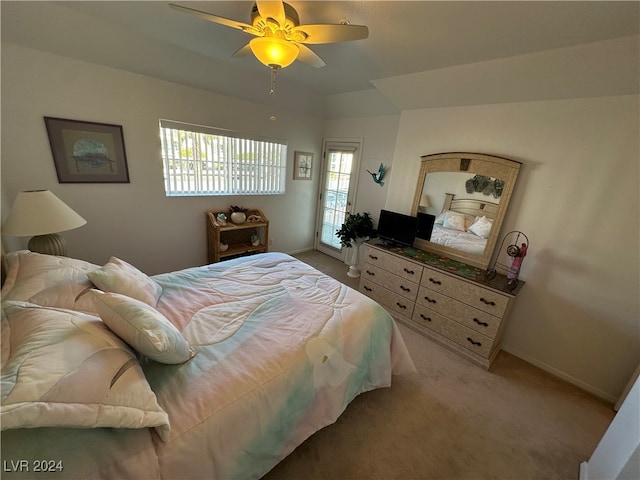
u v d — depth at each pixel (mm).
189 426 898
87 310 1189
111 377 826
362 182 3824
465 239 2590
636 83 1633
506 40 1646
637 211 1777
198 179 3178
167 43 2264
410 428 1617
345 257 4277
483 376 2119
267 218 3984
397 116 3283
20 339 824
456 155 2551
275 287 1868
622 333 1902
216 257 3217
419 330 2619
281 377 1152
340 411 1451
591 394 2029
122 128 2516
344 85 3021
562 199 2055
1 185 2018
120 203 2676
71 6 1754
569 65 1724
